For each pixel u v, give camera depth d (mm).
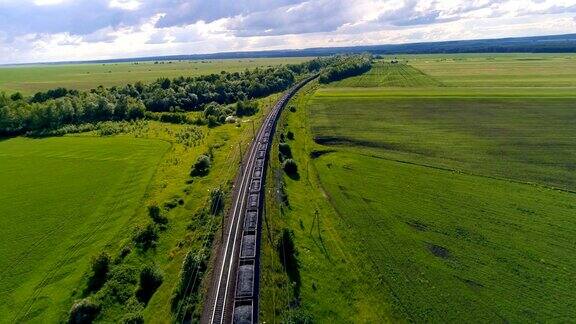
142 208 77500
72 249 65125
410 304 53469
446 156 104375
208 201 78188
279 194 80250
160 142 121188
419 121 138000
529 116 138125
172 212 75875
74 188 87875
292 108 157875
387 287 56469
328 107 163250
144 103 166000
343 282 57281
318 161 103750
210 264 58219
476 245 65688
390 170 96125
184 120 148375
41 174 96875
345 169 97312
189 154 108438
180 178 91812
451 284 57125
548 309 52375
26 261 62469
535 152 104875
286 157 103062
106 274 57688
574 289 55594
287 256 60000
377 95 183750
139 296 54344
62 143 124250
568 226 69875
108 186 88375
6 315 51688
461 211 76062
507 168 95250
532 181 87750
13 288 56625
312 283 55969
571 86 185875
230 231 66750
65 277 58562
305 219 73312
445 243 66375
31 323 50188
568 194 81125
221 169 95500
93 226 71812
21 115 140000
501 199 80062
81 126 142750
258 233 64938
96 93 176375
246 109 159250
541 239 66625
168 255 62938
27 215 76312
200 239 65375
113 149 115062
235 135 126500
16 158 110250
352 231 70062
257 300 50750
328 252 63750
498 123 131875
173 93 174125
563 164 96438
